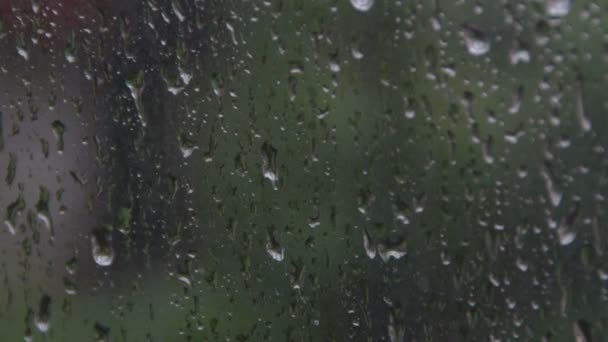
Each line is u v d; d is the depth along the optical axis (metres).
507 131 0.37
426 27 0.38
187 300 0.38
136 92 0.39
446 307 0.36
